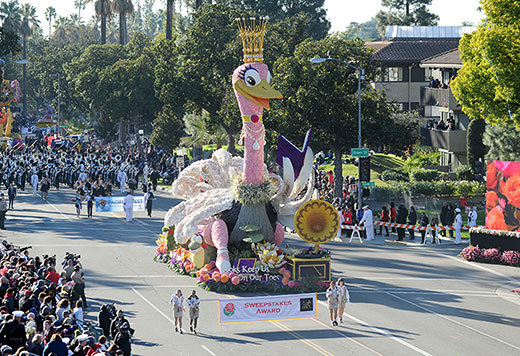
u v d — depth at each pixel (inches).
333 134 2150.6
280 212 1403.8
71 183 2778.1
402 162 3048.7
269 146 2289.6
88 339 765.9
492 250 1562.5
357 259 1572.3
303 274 1302.9
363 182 1930.4
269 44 2805.1
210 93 2979.8
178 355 933.8
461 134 2637.8
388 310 1167.6
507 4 1750.7
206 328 1067.9
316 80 2146.9
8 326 772.0
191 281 1363.2
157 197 2571.4
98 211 2117.4
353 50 2171.5
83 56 4347.9
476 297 1268.5
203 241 1380.4
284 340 1005.2
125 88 3752.5
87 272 1422.2
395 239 1833.2
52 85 6363.2
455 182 2345.0
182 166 2960.1
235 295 1263.5
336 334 1035.3
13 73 7391.7
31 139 4397.1
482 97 1831.9
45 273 1133.1
